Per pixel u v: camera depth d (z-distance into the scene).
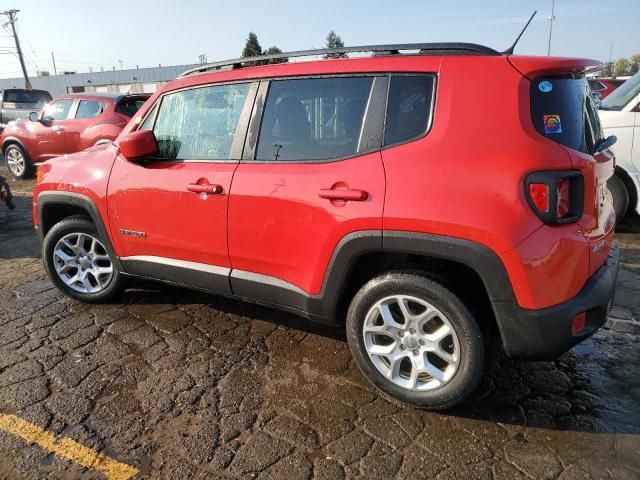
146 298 4.07
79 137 9.38
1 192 7.25
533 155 2.19
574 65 2.34
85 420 2.58
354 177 2.52
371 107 2.58
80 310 3.88
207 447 2.37
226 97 3.11
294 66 2.88
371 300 2.59
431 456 2.29
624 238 5.41
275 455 2.31
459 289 2.41
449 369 2.49
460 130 2.34
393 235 2.41
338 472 2.21
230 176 2.95
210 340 3.38
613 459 2.25
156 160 3.36
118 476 2.21
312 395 2.76
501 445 2.35
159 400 2.73
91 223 3.81
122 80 62.34
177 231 3.22
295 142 2.81
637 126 5.30
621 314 3.67
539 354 2.30
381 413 2.60
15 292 4.29
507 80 2.30
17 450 2.37
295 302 2.86
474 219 2.22
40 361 3.14
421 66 2.49
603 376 2.91
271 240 2.83
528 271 2.18
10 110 14.86
